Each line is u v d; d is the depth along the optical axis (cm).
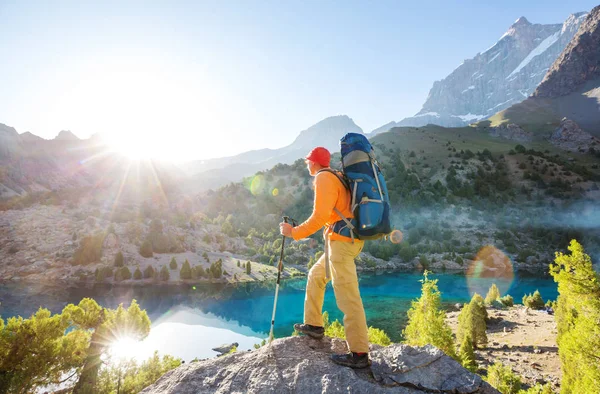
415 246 16800
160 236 14912
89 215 18088
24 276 12231
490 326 4953
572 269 1202
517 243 17175
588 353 1085
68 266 13025
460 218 19362
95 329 2128
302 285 12175
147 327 2278
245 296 10562
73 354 2000
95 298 9944
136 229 15512
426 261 14800
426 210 19812
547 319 4969
